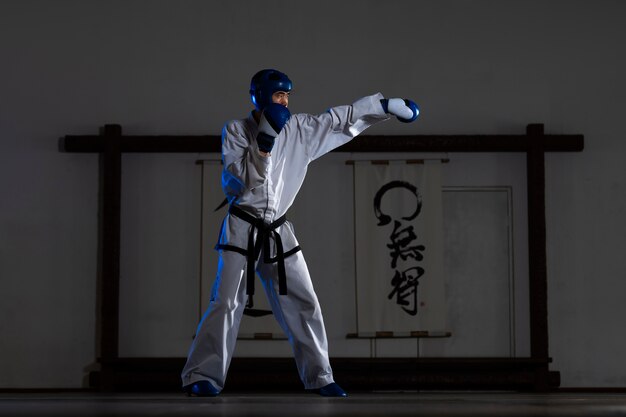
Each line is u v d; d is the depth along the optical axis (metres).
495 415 1.72
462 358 7.27
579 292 7.47
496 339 7.40
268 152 3.12
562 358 7.41
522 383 7.22
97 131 7.48
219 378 3.31
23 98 7.49
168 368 7.27
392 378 7.17
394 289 7.32
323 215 7.45
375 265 7.34
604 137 7.56
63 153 7.48
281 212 3.40
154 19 7.56
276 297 3.42
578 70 7.59
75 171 7.47
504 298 7.44
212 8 7.57
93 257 7.41
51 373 7.32
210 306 3.30
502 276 7.46
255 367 7.24
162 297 7.39
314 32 7.55
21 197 7.43
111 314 7.14
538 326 7.21
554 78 7.59
